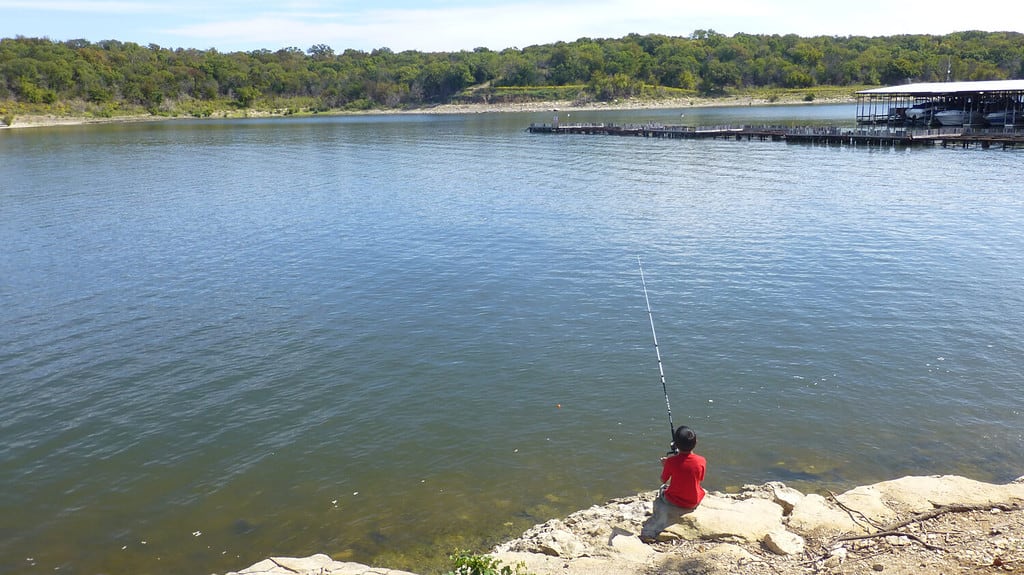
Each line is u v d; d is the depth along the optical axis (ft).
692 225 114.52
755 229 110.11
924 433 48.01
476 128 403.95
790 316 70.74
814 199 136.05
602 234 109.50
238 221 127.34
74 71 569.64
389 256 98.89
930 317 69.10
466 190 159.63
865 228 108.27
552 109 636.89
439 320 73.00
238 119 579.89
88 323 74.28
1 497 44.62
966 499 35.81
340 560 37.86
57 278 90.84
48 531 41.32
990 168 173.37
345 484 45.06
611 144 277.23
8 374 62.23
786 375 57.72
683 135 298.35
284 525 41.16
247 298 81.61
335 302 79.56
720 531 33.91
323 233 115.34
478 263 94.02
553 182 169.58
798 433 48.78
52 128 462.19
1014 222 108.88
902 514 34.78
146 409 55.62
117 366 63.57
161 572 37.55
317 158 245.65
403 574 33.86
